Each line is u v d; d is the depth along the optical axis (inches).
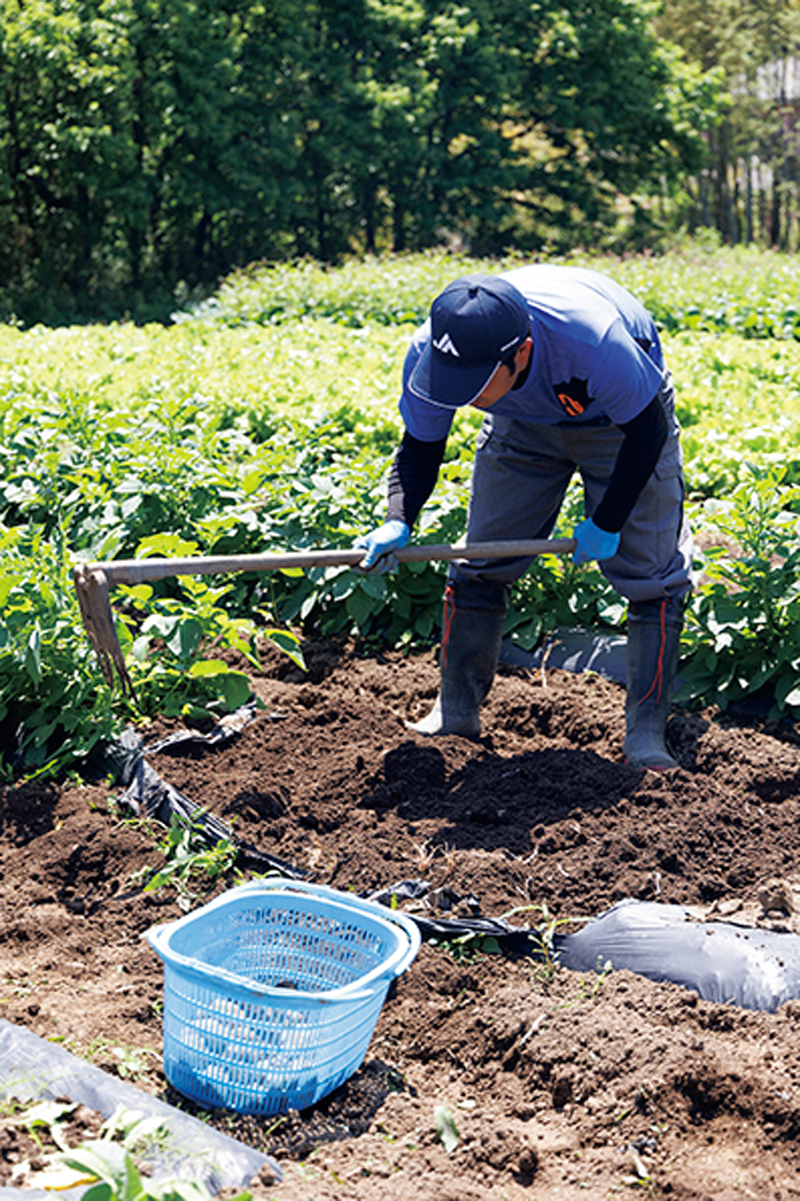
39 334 506.3
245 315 623.8
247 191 1098.7
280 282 662.5
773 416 323.6
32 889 140.4
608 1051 108.7
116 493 240.2
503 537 172.4
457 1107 107.9
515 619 211.6
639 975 123.0
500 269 729.6
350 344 440.1
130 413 281.4
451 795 161.9
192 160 1091.9
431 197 1221.7
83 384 331.9
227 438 269.6
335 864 144.5
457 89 1160.8
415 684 198.5
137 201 1009.5
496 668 197.5
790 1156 98.3
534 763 167.5
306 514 220.2
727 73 1401.3
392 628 218.1
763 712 187.3
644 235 1301.7
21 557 184.9
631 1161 97.9
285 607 223.1
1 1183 88.3
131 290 1084.5
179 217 1156.5
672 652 167.9
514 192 1375.5
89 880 144.1
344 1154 99.7
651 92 1225.4
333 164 1145.4
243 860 145.6
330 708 186.7
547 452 165.0
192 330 542.9
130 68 954.1
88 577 142.9
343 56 1104.2
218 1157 93.7
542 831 150.6
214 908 113.3
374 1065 112.9
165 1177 90.2
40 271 1047.0
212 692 184.4
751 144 1440.7
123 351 425.7
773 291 623.5
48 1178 88.1
